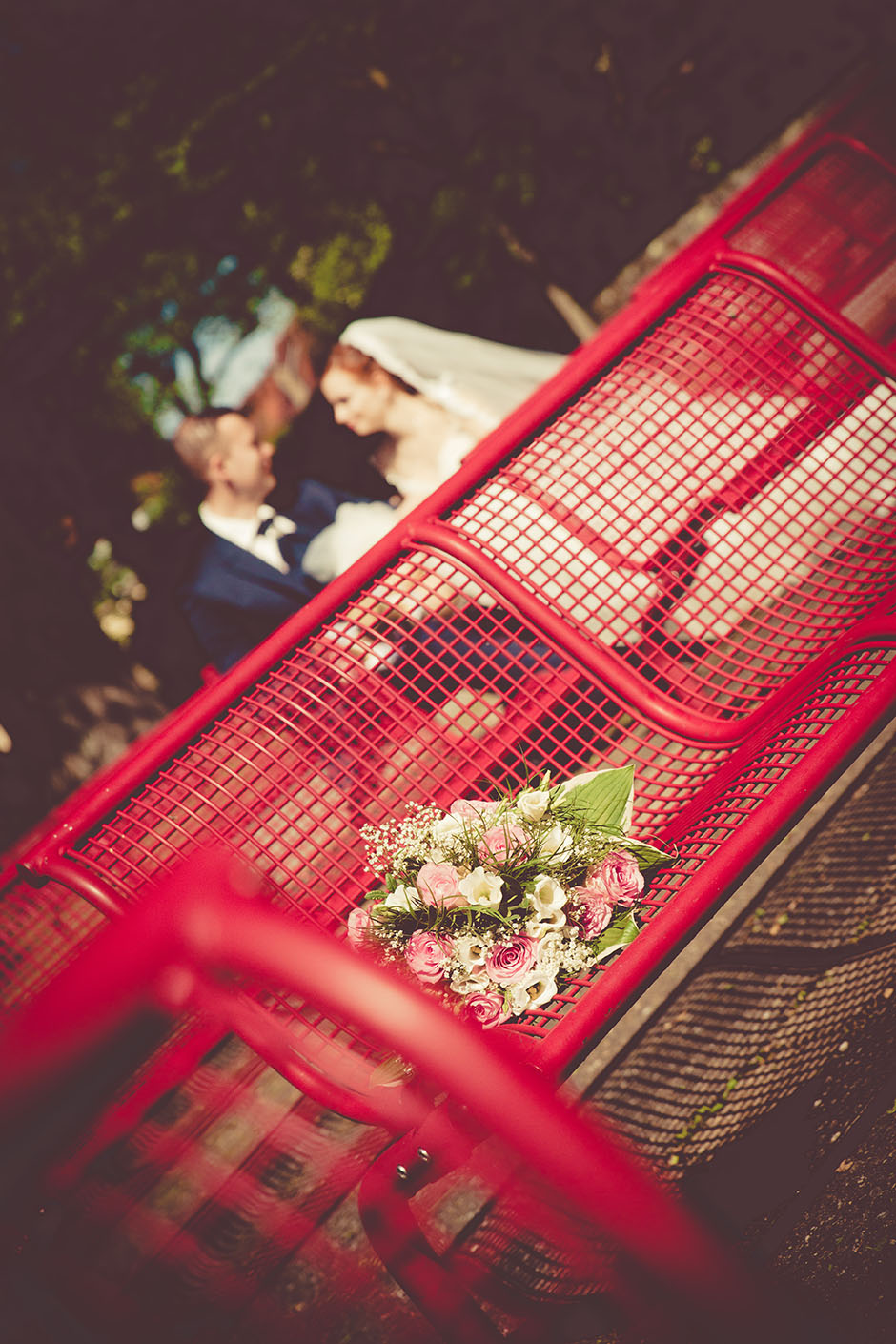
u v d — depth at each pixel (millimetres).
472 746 2217
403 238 6914
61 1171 1654
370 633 2281
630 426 2881
